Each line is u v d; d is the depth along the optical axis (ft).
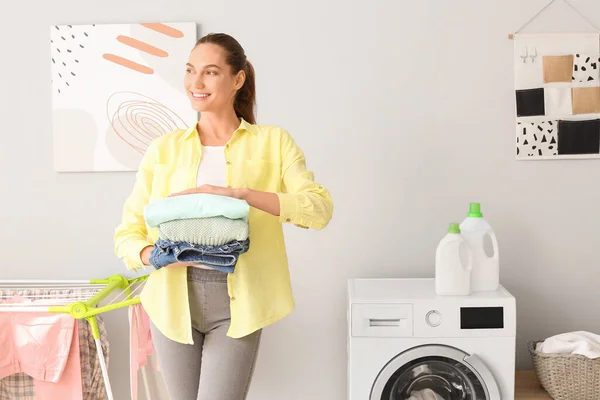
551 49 8.70
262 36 8.86
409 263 8.95
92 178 9.07
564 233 8.86
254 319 5.82
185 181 6.04
